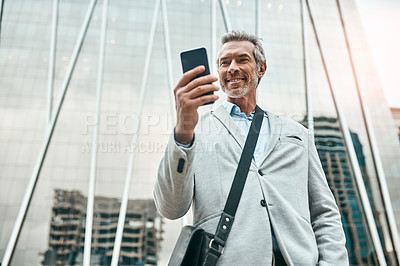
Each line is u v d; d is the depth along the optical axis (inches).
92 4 1299.2
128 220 983.0
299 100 1198.9
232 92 74.3
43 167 1049.5
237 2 1354.6
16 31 1270.9
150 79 1191.6
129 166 1039.6
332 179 1062.4
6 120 1134.4
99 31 1261.1
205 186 63.0
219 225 56.1
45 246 954.7
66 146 1081.4
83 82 1179.9
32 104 1168.2
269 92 1195.3
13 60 1222.9
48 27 1279.5
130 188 1021.8
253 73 75.1
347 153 1114.1
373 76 1300.4
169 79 1192.8
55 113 1125.1
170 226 989.8
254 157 66.4
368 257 950.4
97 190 1022.4
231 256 53.8
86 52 1227.9
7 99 1166.3
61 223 985.5
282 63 1262.3
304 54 1286.9
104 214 997.2
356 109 1218.0
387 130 1192.2
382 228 1002.1
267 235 55.9
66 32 1267.2
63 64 1218.6
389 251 963.3
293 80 1232.2
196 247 54.7
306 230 60.7
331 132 1146.7
